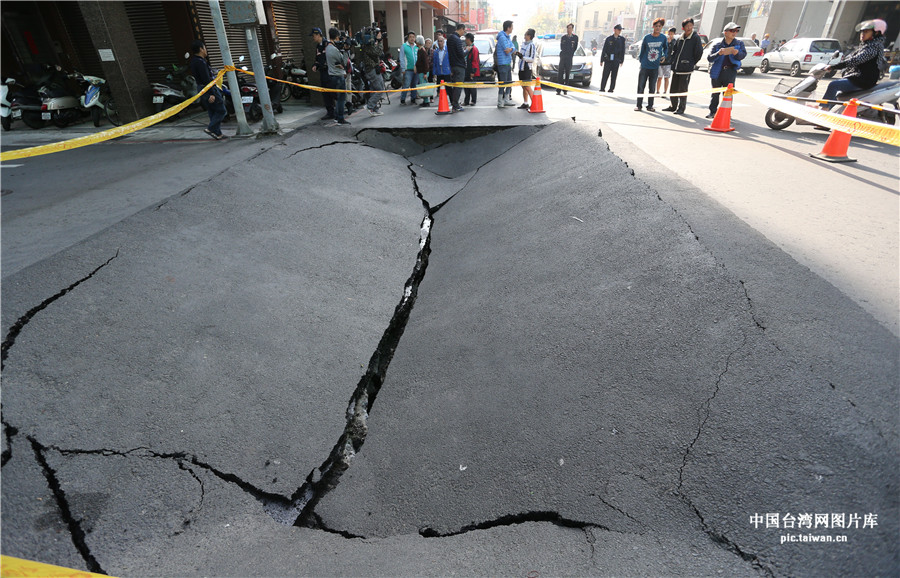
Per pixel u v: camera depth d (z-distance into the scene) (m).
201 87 7.83
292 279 3.79
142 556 1.90
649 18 56.72
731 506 1.75
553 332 2.97
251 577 1.88
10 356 2.43
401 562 1.94
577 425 2.32
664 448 2.04
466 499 2.21
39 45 10.73
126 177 5.78
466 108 9.94
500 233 4.55
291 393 2.84
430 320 3.67
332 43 8.40
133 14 9.80
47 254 3.49
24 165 6.81
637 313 2.80
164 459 2.25
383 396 3.04
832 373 2.05
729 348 2.32
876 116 6.83
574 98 11.57
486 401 2.69
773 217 3.91
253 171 5.22
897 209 4.08
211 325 3.04
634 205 3.94
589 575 1.70
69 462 2.10
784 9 27.22
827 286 2.69
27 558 1.76
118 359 2.60
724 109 7.41
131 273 3.19
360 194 5.73
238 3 7.04
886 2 22.08
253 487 2.31
